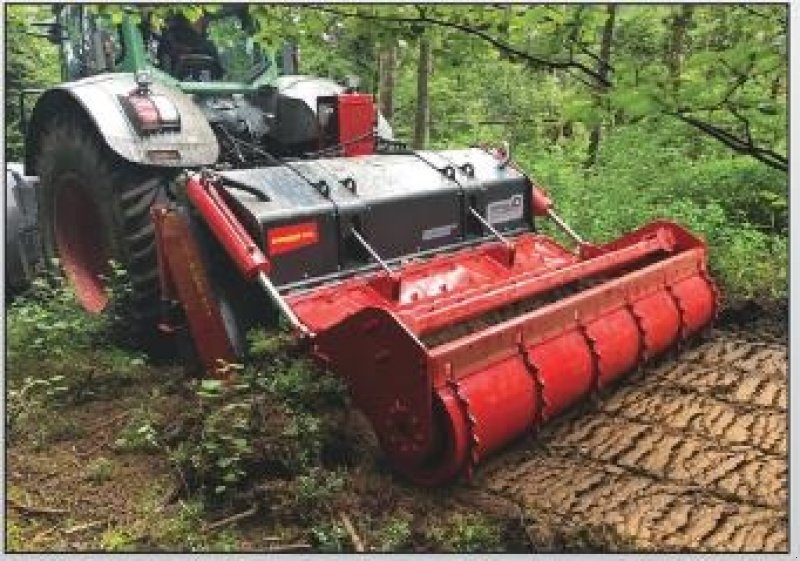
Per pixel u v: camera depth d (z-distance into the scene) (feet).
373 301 13.76
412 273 14.80
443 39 10.96
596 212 23.91
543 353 12.63
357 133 16.92
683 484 11.84
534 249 17.35
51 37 21.11
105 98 15.62
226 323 13.73
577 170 28.40
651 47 22.36
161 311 15.64
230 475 11.16
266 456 11.58
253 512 11.16
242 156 17.44
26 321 16.65
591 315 13.84
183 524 10.97
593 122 7.75
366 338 11.60
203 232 13.79
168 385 14.98
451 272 15.33
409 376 11.19
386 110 35.19
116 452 12.92
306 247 13.61
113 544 10.59
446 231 15.94
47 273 18.48
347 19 11.22
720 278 20.02
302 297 13.29
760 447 12.89
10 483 12.11
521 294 13.50
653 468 12.29
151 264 15.81
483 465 12.44
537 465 12.44
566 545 10.41
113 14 13.78
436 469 11.39
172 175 15.85
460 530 10.66
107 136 15.14
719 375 15.67
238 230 12.94
